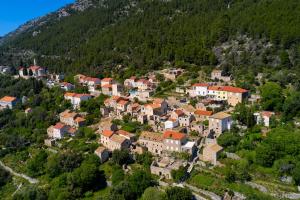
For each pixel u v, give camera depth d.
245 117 188.62
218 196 146.88
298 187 143.62
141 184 159.00
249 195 143.38
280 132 168.25
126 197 157.00
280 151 157.12
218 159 165.50
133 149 192.62
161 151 185.12
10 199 183.38
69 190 173.62
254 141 171.12
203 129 191.38
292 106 186.38
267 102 197.75
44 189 181.75
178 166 165.75
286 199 140.38
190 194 144.88
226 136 174.00
